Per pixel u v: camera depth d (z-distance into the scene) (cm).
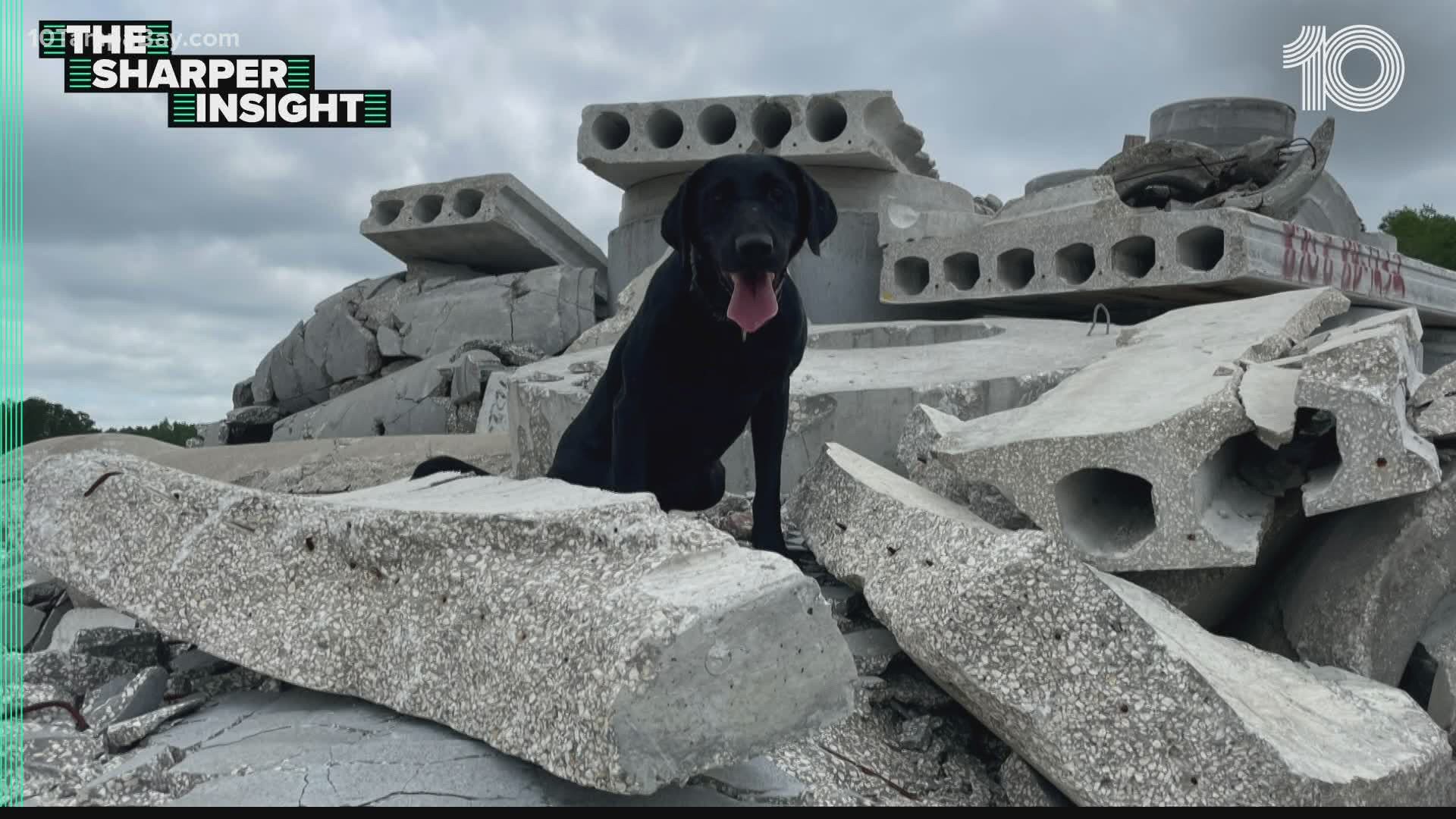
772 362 431
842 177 991
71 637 419
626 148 990
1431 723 317
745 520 543
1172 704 275
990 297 873
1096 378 476
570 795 257
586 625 251
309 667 311
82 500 363
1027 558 293
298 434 1075
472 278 1210
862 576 368
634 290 934
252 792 252
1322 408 355
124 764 284
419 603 298
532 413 662
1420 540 365
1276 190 902
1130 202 988
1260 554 410
